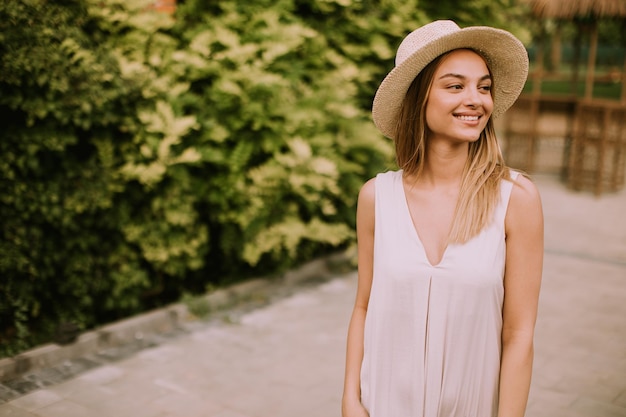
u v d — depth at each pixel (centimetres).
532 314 154
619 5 984
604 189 1030
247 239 523
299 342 452
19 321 424
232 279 559
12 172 406
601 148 959
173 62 488
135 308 505
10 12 387
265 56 489
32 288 432
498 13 725
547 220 833
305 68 564
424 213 160
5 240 411
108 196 455
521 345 151
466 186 154
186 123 450
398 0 603
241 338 458
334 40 581
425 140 163
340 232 562
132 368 408
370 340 163
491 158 158
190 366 412
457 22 679
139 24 475
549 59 1719
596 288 581
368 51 588
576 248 707
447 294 150
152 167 452
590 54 1048
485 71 156
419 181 164
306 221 591
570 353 439
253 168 520
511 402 150
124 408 358
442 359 152
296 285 571
